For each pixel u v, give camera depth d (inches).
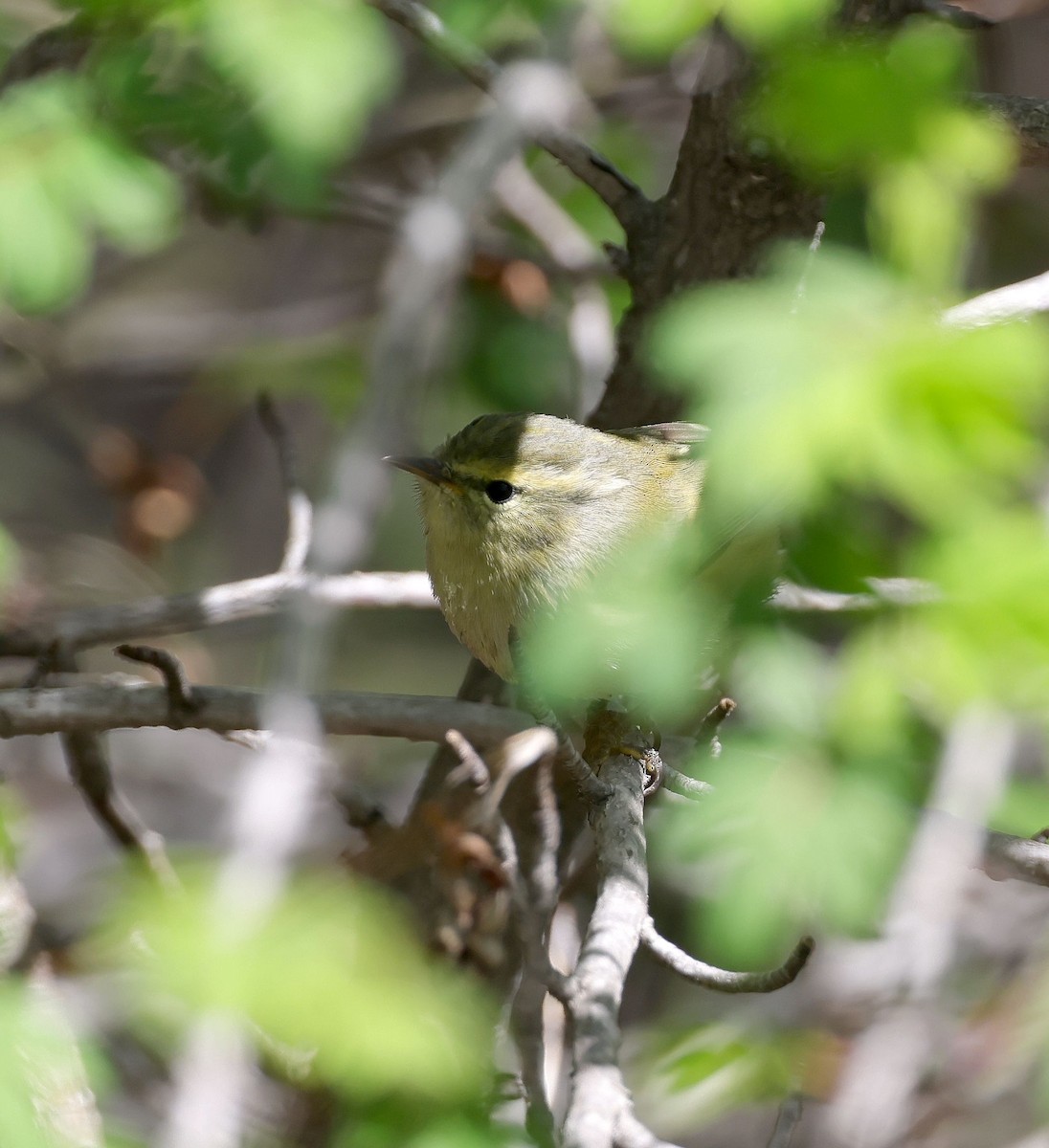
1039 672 289.3
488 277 519.5
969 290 542.6
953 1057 426.0
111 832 377.1
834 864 311.3
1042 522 292.5
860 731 328.5
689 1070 396.2
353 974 254.4
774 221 347.6
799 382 243.3
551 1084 358.3
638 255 367.9
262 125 359.9
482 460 372.2
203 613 390.6
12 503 652.7
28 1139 227.0
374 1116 310.5
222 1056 233.5
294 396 605.3
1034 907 489.1
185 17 348.5
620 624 248.5
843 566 356.8
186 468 524.7
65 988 272.7
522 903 286.0
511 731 361.4
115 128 351.6
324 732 365.1
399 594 402.0
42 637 391.9
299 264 666.2
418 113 596.4
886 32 327.6
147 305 631.8
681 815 335.6
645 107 579.5
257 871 255.3
